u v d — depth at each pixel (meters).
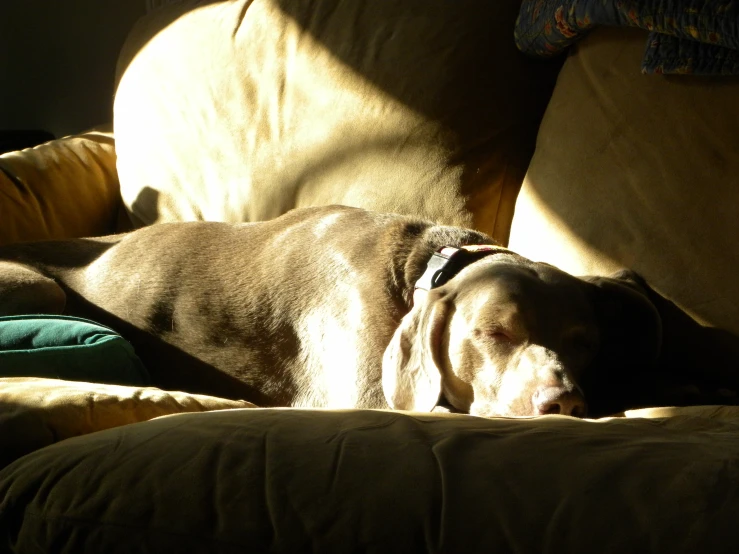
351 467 1.16
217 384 2.39
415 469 1.14
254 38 3.08
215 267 2.47
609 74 2.20
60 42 4.81
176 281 2.50
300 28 2.98
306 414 1.36
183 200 3.13
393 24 2.78
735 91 1.87
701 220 1.89
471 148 2.57
